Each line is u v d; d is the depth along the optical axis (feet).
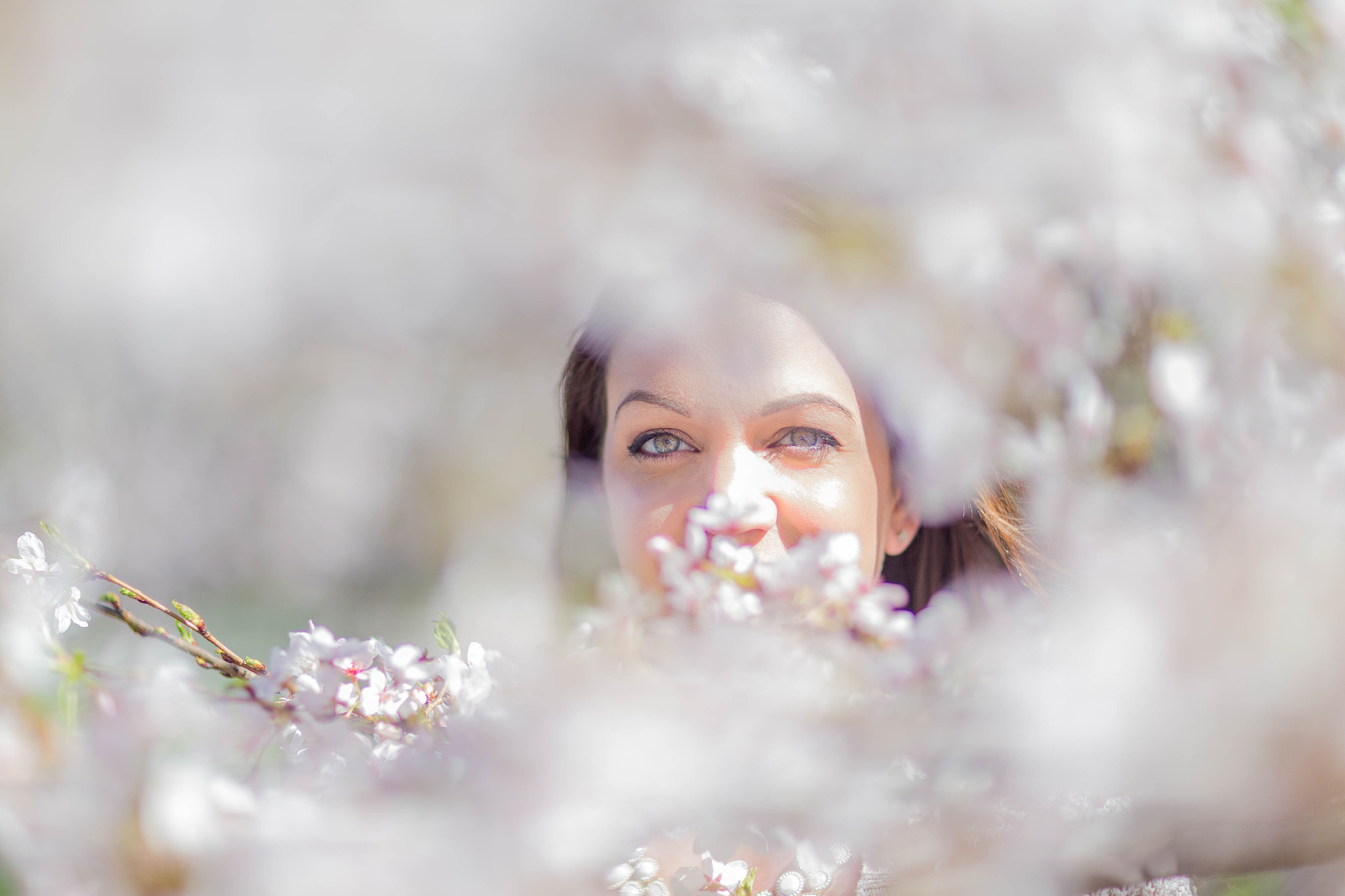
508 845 2.71
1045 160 2.96
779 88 3.01
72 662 2.77
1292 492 2.87
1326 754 2.75
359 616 7.21
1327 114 3.04
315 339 7.16
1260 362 2.97
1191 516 2.90
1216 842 2.78
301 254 3.12
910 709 2.76
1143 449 3.03
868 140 3.00
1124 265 2.99
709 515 2.97
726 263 3.05
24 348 6.23
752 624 2.82
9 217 3.02
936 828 2.76
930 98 2.99
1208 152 2.98
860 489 3.28
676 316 3.19
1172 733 2.73
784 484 3.25
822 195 3.04
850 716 2.76
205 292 3.39
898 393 3.14
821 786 2.73
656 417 3.29
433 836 2.71
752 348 3.24
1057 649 2.79
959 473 3.14
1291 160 3.02
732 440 3.26
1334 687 2.74
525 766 2.73
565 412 3.81
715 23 3.02
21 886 2.70
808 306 3.12
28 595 2.91
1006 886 2.76
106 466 7.34
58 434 6.73
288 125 2.96
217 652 3.04
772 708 2.75
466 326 6.47
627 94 3.01
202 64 2.94
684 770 2.71
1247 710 2.73
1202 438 2.96
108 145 2.95
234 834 2.71
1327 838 2.78
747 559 2.87
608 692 2.76
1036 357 3.05
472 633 3.05
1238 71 3.01
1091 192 2.97
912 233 3.02
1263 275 2.97
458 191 3.04
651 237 3.05
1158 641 2.76
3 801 2.69
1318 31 3.05
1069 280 3.03
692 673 2.77
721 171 3.03
